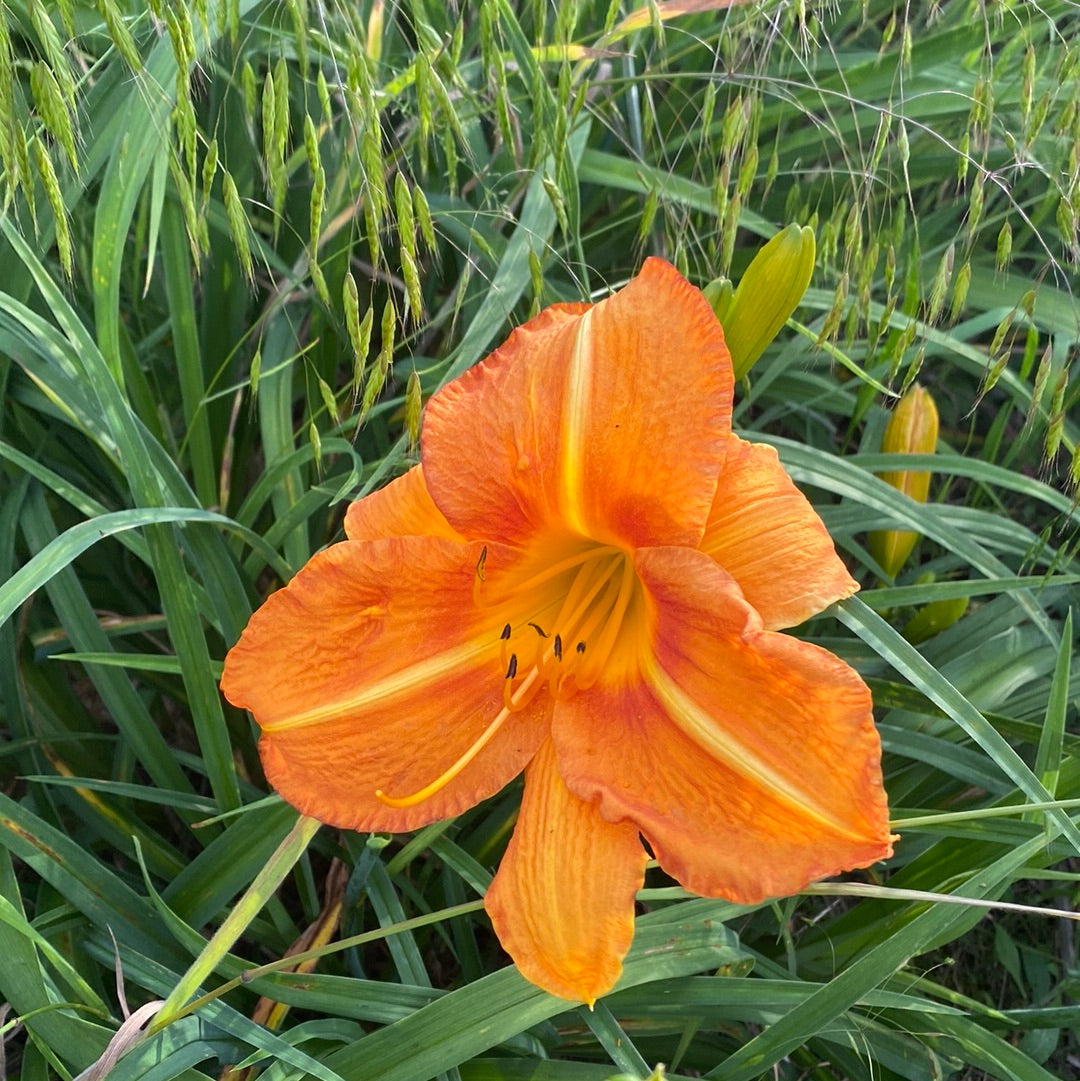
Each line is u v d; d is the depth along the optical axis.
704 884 0.18
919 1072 0.26
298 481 0.33
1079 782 0.26
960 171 0.27
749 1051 0.23
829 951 0.28
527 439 0.20
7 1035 0.28
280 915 0.28
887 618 0.35
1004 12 0.28
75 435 0.34
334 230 0.31
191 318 0.32
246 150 0.34
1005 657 0.30
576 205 0.31
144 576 0.36
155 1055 0.22
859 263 0.28
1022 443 0.29
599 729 0.21
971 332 0.35
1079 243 0.27
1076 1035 0.29
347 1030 0.24
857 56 0.37
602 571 0.23
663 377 0.19
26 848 0.25
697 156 0.32
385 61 0.35
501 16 0.29
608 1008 0.25
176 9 0.22
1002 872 0.23
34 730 0.30
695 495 0.19
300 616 0.21
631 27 0.30
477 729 0.22
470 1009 0.22
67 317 0.26
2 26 0.22
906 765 0.31
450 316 0.36
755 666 0.18
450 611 0.22
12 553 0.30
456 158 0.27
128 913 0.26
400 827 0.21
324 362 0.35
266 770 0.21
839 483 0.29
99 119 0.28
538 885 0.20
